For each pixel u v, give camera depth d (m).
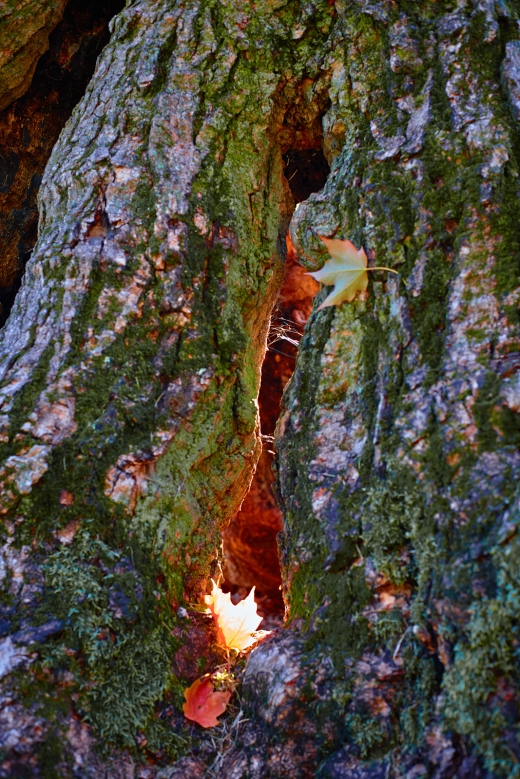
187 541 1.97
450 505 1.86
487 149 1.94
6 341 2.00
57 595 1.89
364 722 1.85
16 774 1.83
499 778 1.79
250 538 2.88
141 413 1.95
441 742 1.82
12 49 2.21
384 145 1.98
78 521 1.92
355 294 1.97
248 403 2.02
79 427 1.94
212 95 2.04
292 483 1.97
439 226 1.94
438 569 1.85
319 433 1.96
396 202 1.96
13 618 1.88
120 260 1.98
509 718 1.80
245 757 1.88
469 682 1.82
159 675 1.91
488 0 2.00
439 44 1.99
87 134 2.04
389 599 1.88
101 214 2.00
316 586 1.91
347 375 1.96
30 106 2.29
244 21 2.06
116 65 2.07
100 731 1.87
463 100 1.96
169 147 2.02
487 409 1.87
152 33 2.06
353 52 2.02
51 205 2.04
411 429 1.89
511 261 1.91
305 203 2.02
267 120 2.06
